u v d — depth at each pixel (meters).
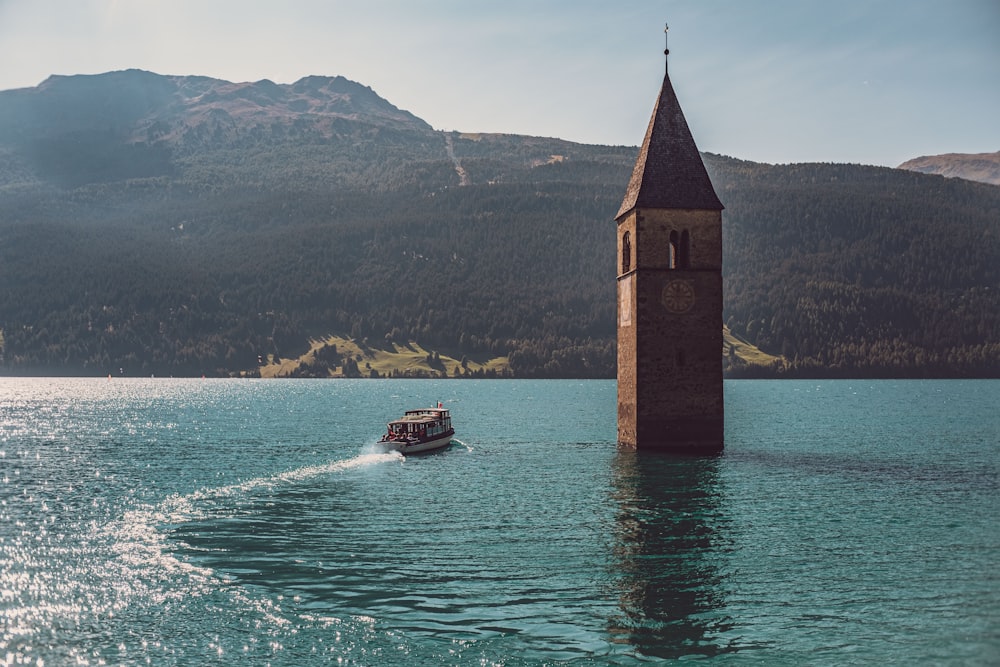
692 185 85.56
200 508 62.66
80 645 35.28
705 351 84.94
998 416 163.62
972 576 43.59
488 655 34.06
